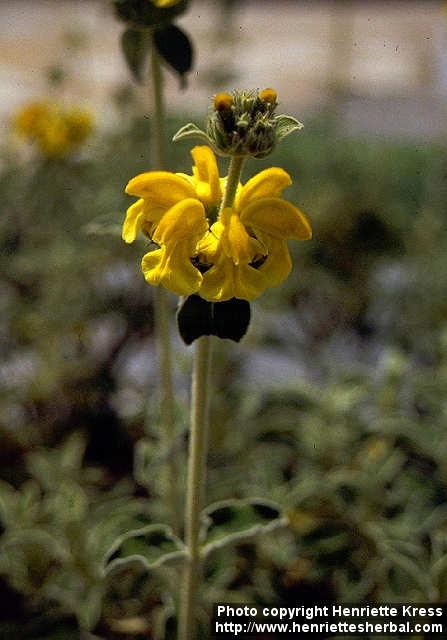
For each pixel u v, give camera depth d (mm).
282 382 760
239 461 698
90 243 829
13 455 781
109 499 686
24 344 834
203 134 396
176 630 515
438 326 898
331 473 655
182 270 389
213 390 725
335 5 3184
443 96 1851
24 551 622
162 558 458
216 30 1055
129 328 852
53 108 859
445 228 1007
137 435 812
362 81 2004
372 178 1066
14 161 898
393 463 636
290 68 2229
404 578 568
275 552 610
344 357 926
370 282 929
